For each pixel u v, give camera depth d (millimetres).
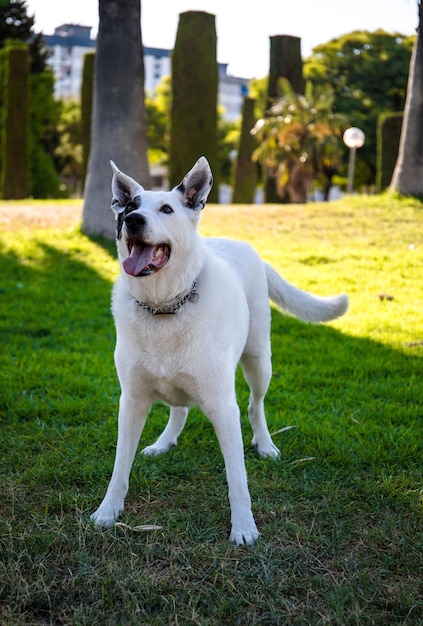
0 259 10461
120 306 3555
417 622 2828
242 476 3523
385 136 20797
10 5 38312
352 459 4316
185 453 4480
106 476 4152
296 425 4902
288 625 2838
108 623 2832
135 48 11500
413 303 8516
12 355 6621
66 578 3105
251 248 4391
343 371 6215
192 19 20484
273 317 8109
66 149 43406
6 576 3084
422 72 13828
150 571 3199
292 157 29453
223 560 3232
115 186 3682
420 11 13547
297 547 3398
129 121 11602
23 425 4855
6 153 25344
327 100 29688
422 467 4277
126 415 3670
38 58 36594
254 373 4406
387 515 3666
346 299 4805
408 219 12883
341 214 13547
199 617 2848
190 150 21172
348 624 2832
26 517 3646
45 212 14719
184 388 3549
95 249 11109
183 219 3438
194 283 3475
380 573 3174
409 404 5395
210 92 21047
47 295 8836
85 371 6047
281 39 28062
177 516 3672
